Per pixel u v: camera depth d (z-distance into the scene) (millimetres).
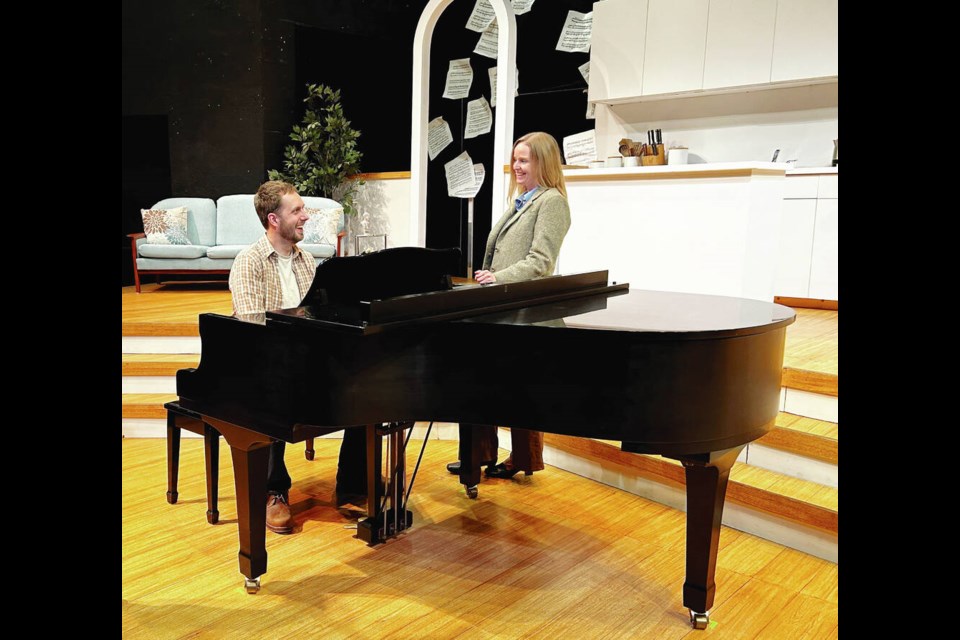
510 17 4895
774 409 2158
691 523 2154
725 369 1951
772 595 2404
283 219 2805
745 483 2830
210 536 2801
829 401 2994
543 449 3664
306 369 1957
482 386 1989
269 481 2895
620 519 3004
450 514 3037
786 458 2928
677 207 3949
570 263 4480
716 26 5887
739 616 2277
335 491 3264
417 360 2010
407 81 8508
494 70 8375
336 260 2158
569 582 2482
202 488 3283
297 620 2227
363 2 7840
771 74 5652
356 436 3061
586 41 7180
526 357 1942
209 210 6465
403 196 6809
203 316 2221
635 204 4117
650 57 6305
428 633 2166
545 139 2830
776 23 5578
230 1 6758
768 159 6105
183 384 2318
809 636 2174
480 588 2436
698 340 1902
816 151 5840
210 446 2846
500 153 5020
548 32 7457
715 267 3842
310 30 7320
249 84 6879
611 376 1900
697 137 6492
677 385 1912
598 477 3410
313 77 7430
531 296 2443
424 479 3430
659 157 5918
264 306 2852
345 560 2623
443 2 5098
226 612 2266
